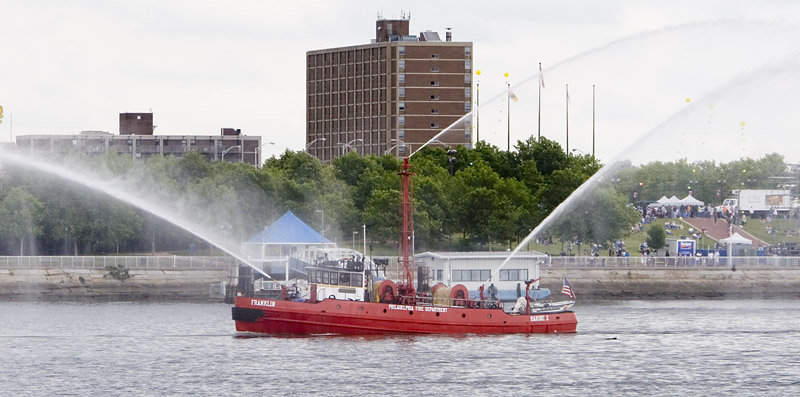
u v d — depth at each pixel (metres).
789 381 184.50
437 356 198.50
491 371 187.38
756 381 184.38
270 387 175.62
